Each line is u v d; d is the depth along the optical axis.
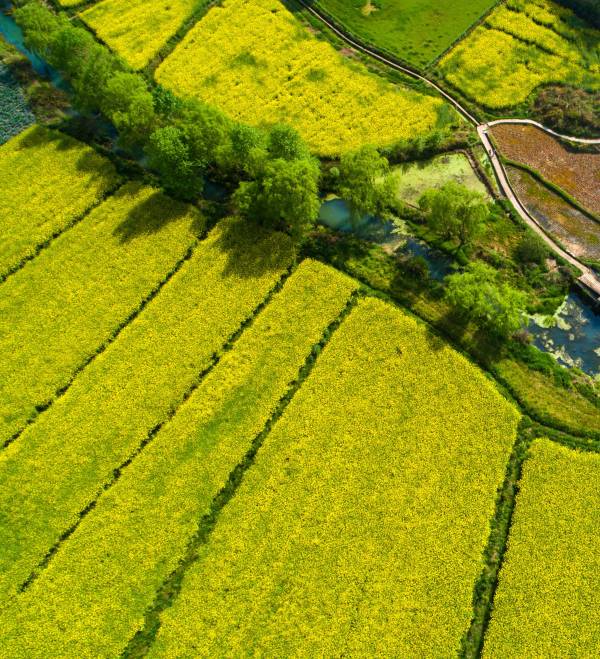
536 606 37.97
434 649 36.84
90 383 46.53
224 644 37.06
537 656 36.62
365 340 47.53
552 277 51.75
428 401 44.91
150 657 36.91
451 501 41.25
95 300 50.47
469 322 49.12
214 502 42.16
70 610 38.50
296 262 52.41
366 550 39.69
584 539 39.91
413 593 38.38
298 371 46.81
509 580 38.88
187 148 51.97
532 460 42.97
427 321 49.50
